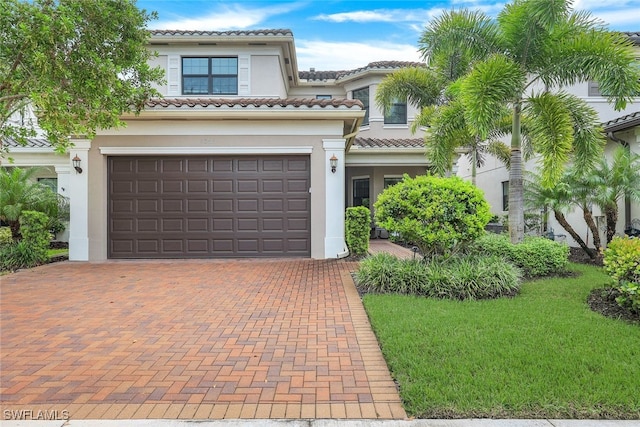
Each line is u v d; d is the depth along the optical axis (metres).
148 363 4.22
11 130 8.35
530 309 5.79
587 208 10.34
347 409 3.27
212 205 11.30
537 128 8.66
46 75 6.86
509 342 4.45
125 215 11.21
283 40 15.23
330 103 10.73
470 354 4.12
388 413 3.21
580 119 8.81
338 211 11.16
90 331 5.25
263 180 11.34
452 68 12.80
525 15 8.36
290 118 10.94
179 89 15.45
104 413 3.24
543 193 10.16
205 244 11.28
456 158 15.09
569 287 7.15
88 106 7.70
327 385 3.69
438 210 7.04
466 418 3.07
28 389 3.66
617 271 5.62
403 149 14.98
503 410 3.13
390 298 6.46
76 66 7.27
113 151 10.98
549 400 3.22
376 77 18.36
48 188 11.94
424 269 7.09
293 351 4.52
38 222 10.50
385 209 7.52
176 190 11.27
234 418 3.16
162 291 7.41
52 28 6.76
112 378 3.87
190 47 15.49
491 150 14.91
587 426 2.95
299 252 11.29
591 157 8.80
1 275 8.98
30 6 6.61
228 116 10.73
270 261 10.74
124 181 11.23
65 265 10.27
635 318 5.30
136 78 8.91
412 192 7.25
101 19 7.74
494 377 3.61
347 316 5.81
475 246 8.62
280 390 3.61
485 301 6.29
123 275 8.92
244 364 4.18
